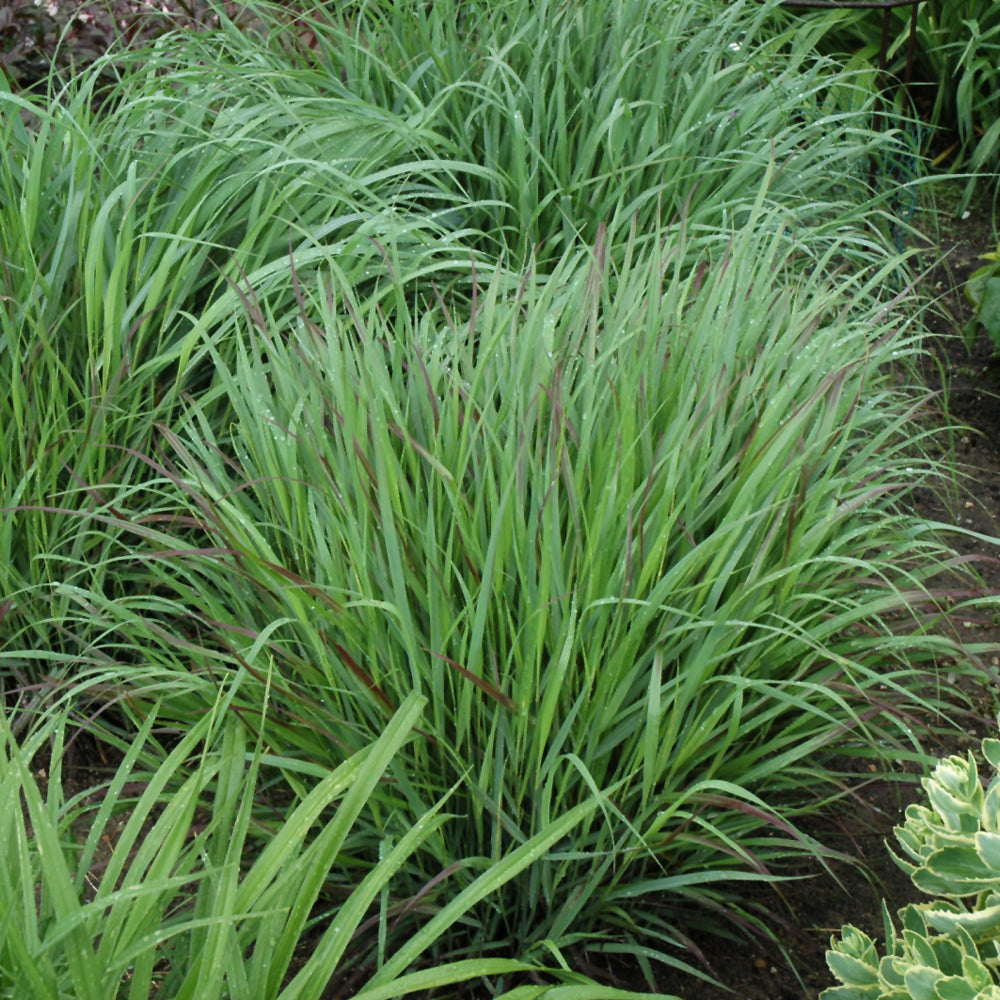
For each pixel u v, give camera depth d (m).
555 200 3.72
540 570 2.07
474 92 3.73
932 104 5.59
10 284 2.86
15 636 2.62
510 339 2.48
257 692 2.28
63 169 3.08
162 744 2.66
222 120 3.31
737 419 2.28
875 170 4.87
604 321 2.64
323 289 2.51
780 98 4.02
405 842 1.79
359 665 2.21
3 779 1.67
